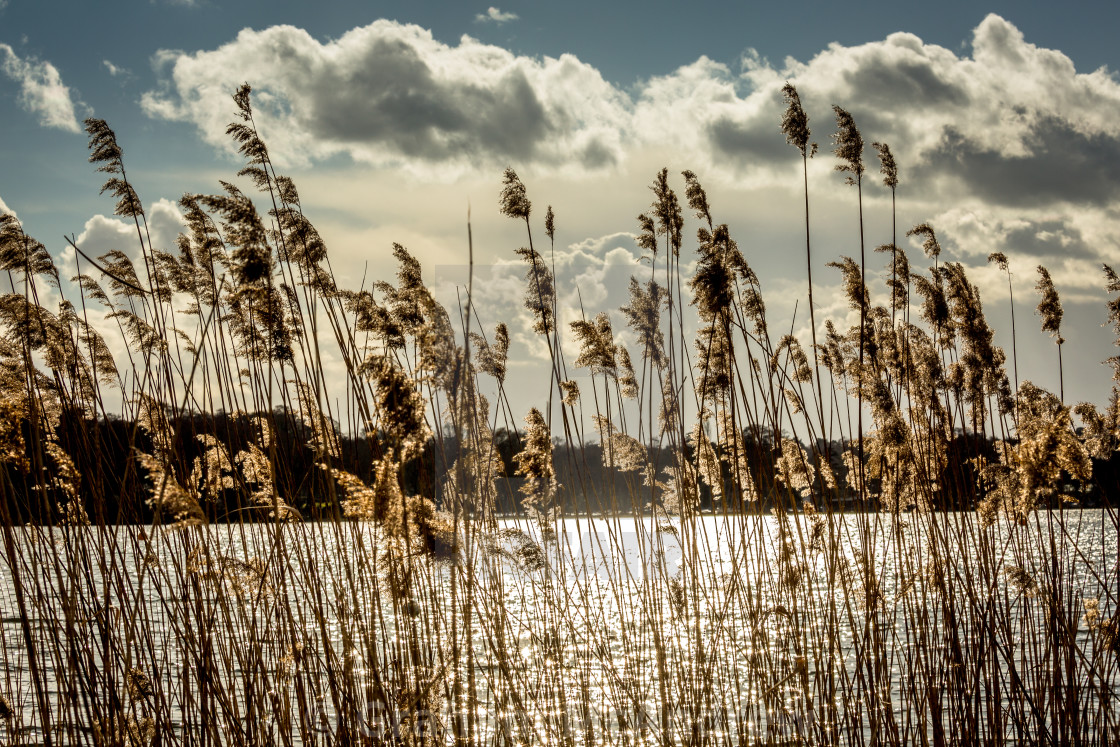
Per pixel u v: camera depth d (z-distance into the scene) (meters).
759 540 5.12
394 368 3.66
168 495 3.78
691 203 5.21
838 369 6.16
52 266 5.41
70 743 4.39
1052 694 5.08
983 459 5.80
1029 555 5.28
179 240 5.61
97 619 4.40
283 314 4.63
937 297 6.11
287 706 4.30
